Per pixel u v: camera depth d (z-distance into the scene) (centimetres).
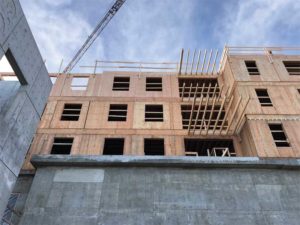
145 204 1316
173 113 2241
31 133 1209
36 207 1297
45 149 1922
